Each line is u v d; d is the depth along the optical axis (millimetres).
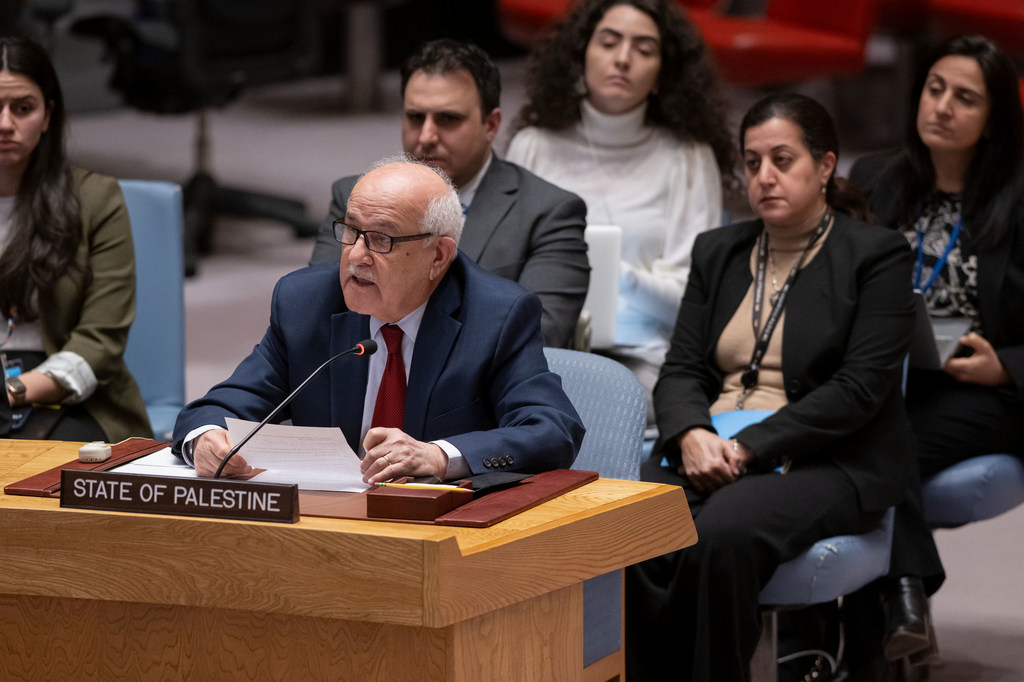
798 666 10656
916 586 10102
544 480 7164
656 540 7070
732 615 8922
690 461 9625
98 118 34125
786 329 9891
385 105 35656
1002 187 11219
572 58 12953
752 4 25266
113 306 10930
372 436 7062
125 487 6398
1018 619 11875
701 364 10391
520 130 13422
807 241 10117
